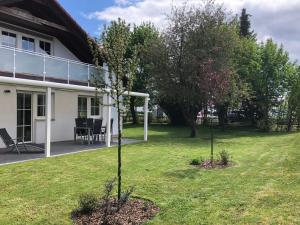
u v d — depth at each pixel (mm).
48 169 10797
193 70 21594
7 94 15633
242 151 16047
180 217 6547
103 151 15031
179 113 34438
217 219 6434
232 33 22312
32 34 17812
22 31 17234
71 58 20516
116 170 10797
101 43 7117
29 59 14688
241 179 9609
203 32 21891
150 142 19297
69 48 20312
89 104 21172
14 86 15945
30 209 7035
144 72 32281
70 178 9641
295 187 8617
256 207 7070
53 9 17344
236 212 6797
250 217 6504
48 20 18094
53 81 15992
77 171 10570
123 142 18812
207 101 13492
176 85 22312
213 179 9609
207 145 18406
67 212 6848
